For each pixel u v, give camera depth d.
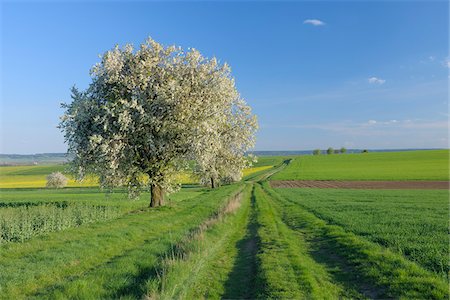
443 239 18.20
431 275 12.55
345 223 24.00
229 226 24.61
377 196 45.66
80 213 27.72
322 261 15.76
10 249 17.72
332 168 120.50
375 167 116.12
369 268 13.73
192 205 37.31
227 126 37.66
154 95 30.61
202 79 31.81
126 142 29.73
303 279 12.80
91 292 11.59
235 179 83.94
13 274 13.34
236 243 20.14
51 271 14.02
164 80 30.78
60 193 69.25
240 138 38.59
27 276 13.24
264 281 12.69
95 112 29.19
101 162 29.66
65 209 29.09
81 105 28.97
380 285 12.10
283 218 29.45
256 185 75.75
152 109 29.64
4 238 20.62
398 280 12.10
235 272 14.52
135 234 21.23
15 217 23.58
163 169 32.69
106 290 11.88
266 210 33.75
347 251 16.72
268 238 20.41
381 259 14.61
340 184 73.56
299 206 36.03
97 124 28.94
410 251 16.02
